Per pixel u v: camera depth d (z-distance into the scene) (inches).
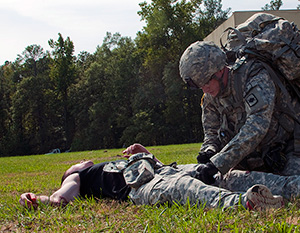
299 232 83.4
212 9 2199.8
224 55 135.0
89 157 671.1
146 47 1921.8
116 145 2164.1
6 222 123.5
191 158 384.2
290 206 105.9
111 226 102.8
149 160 143.8
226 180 136.3
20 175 374.9
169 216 106.7
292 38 130.5
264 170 137.5
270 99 125.7
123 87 2073.1
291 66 128.6
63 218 118.6
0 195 212.8
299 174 131.5
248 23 147.6
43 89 2488.9
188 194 118.1
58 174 344.8
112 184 145.8
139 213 117.6
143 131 1855.3
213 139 155.3
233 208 104.3
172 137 1849.2
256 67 130.5
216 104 145.4
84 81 2413.9
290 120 135.1
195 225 94.1
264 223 91.0
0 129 2578.7
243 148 124.5
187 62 135.0
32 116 2485.2
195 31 1850.4
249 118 126.0
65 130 2390.5
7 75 2972.4
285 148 138.9
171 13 1863.9
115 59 2311.8
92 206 134.7
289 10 632.4
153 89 1903.3
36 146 2476.6
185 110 1823.3
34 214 125.3
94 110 2112.5
